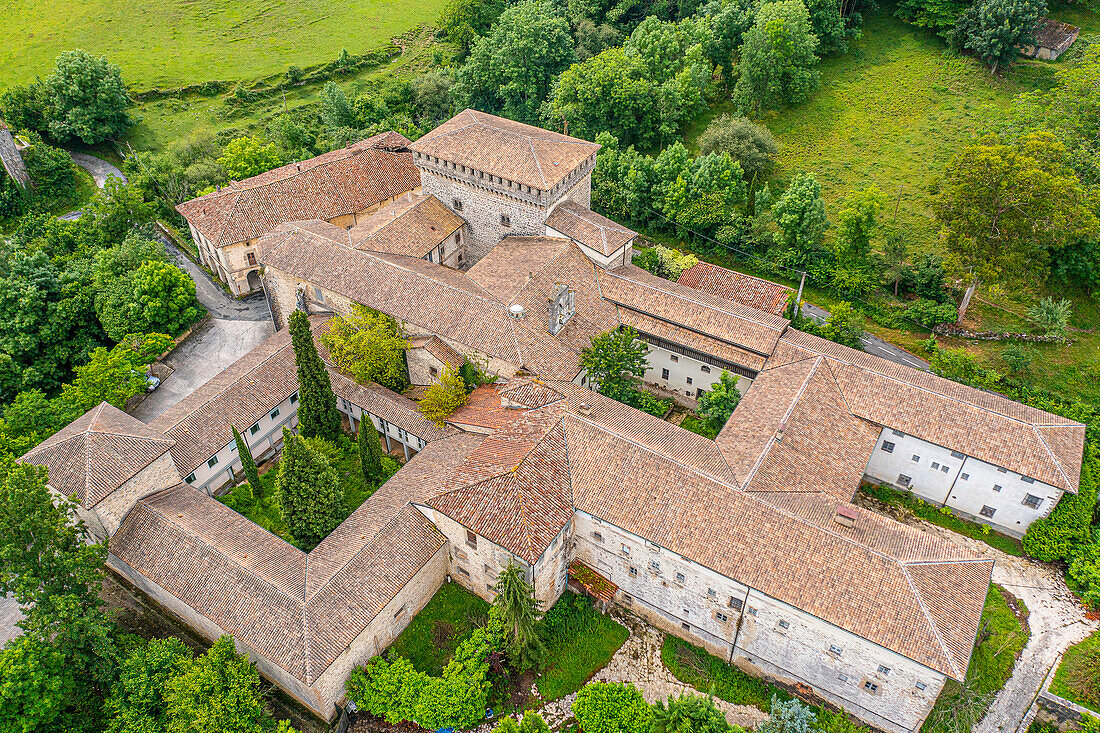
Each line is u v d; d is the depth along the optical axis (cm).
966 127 11631
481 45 13575
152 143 13788
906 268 9450
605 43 14138
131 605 6247
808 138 11988
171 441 6369
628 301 8175
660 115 11706
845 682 5425
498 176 8600
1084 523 6450
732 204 10500
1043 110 10000
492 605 6091
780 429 6334
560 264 8269
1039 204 7769
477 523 5753
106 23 16200
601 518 5847
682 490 5828
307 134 13438
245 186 10600
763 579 5353
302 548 6325
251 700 5175
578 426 6344
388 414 7344
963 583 5266
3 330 8888
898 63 12975
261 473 7475
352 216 10544
